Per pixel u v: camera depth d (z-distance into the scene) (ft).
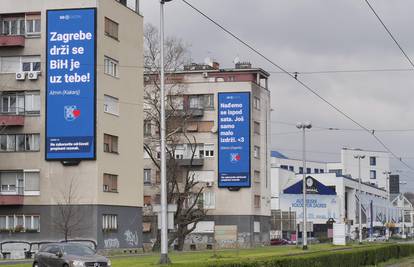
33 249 187.21
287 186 395.55
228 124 285.64
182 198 236.43
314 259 105.50
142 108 214.07
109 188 194.08
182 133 259.60
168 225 96.07
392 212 537.65
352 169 562.25
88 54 189.16
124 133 203.21
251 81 288.51
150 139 250.57
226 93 286.46
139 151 211.00
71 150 188.44
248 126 284.20
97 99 189.16
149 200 279.28
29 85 192.44
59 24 191.31
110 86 196.65
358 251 133.59
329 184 417.08
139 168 210.38
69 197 187.42
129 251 200.03
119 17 202.49
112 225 194.08
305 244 199.93
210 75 298.56
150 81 240.94
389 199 570.46
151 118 244.42
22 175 191.72
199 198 268.82
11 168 192.13
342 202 411.54
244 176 283.38
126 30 206.28
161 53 99.50
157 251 216.33
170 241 230.27
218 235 145.07
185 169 285.84
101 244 186.70
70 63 189.78
